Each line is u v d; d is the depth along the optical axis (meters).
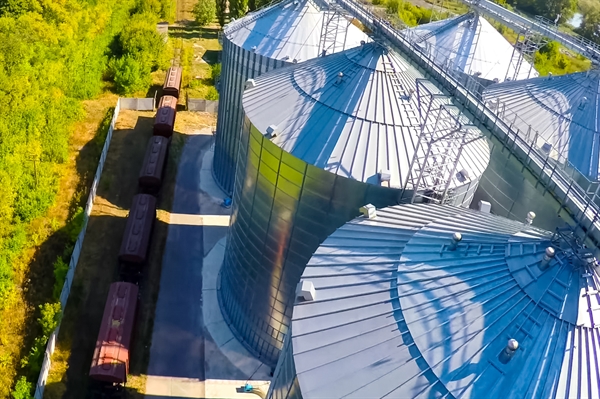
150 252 41.16
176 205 47.09
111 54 70.94
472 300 18.05
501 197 33.47
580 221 20.64
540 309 17.30
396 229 22.59
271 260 30.69
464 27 50.50
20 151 44.22
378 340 17.67
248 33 44.84
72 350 32.59
